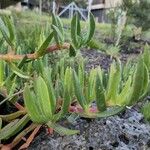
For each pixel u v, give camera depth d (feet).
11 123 0.74
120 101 0.69
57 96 0.80
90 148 0.83
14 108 0.98
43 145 0.83
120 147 0.85
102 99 0.66
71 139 0.84
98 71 0.76
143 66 0.64
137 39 6.16
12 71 0.84
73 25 0.78
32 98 0.64
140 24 6.11
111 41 5.32
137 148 0.87
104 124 0.89
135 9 5.92
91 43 0.89
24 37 1.62
